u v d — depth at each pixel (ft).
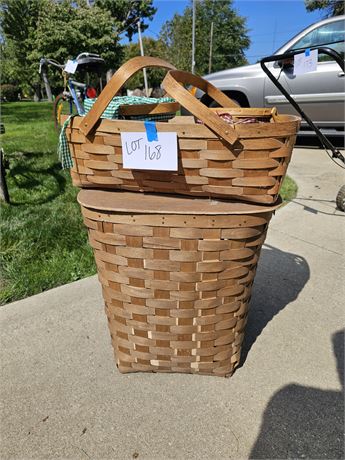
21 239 6.35
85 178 2.92
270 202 2.67
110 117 3.07
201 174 2.59
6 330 4.39
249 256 2.95
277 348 4.12
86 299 5.00
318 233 7.14
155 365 3.59
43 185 9.50
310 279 5.55
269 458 2.93
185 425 3.20
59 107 3.72
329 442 3.05
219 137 2.41
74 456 2.95
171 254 2.80
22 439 3.08
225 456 2.95
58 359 3.96
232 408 3.36
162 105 3.41
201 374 3.72
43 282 5.31
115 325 3.43
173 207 2.66
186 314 3.13
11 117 27.43
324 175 11.09
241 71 13.48
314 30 11.76
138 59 2.51
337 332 4.40
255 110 3.40
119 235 2.79
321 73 11.98
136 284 3.02
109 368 3.84
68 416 3.28
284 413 3.31
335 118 12.44
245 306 3.33
